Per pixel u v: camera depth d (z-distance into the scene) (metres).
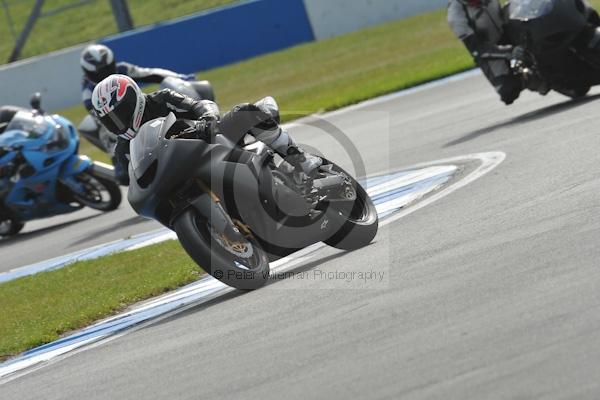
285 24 95.69
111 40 91.88
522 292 16.70
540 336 14.48
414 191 30.55
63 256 38.78
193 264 28.86
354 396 13.91
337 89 68.69
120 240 38.72
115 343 21.59
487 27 39.16
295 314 19.06
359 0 97.12
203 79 88.75
